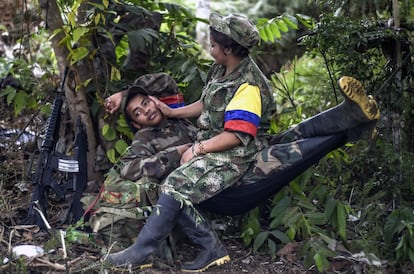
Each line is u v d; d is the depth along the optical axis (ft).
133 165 12.90
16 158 15.70
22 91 15.75
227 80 12.60
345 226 13.43
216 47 12.55
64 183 13.83
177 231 13.03
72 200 13.44
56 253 12.49
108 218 12.76
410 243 13.33
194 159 12.46
